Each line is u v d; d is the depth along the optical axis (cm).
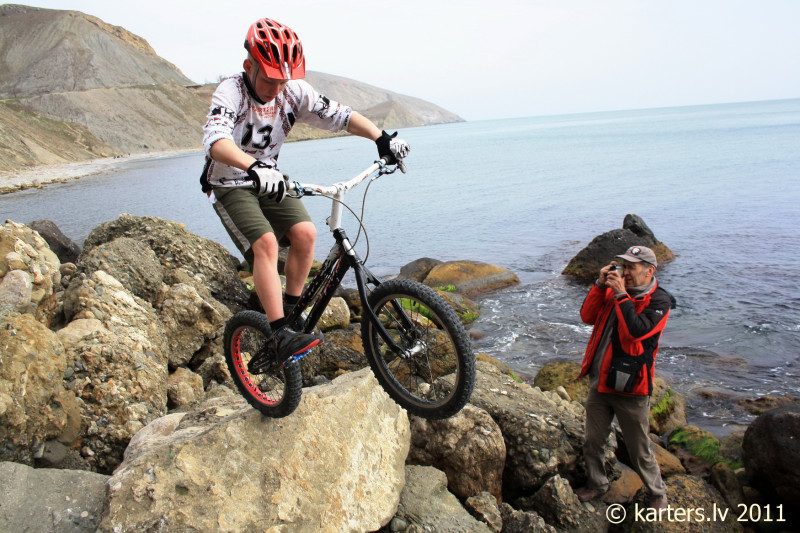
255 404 365
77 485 323
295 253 328
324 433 376
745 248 1606
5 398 368
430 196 3434
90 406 439
